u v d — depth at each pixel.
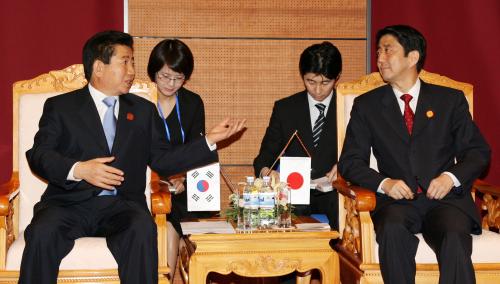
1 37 4.65
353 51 5.11
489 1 4.89
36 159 3.54
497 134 4.90
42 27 4.70
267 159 4.56
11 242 3.59
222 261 3.46
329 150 4.54
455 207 3.74
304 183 3.85
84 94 3.75
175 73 4.32
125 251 3.35
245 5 5.02
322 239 3.52
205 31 5.00
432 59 4.97
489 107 4.90
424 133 3.90
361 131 3.98
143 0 4.91
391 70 3.95
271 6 5.04
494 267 3.54
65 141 3.68
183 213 4.32
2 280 3.35
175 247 4.19
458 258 3.42
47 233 3.31
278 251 3.50
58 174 3.46
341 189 3.91
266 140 4.63
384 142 3.92
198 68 5.01
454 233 3.46
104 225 3.59
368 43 5.11
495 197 4.02
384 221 3.56
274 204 3.64
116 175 3.41
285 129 4.59
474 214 3.72
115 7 4.83
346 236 3.92
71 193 3.63
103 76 3.69
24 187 3.93
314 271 4.59
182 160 3.72
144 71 4.94
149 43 4.94
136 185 3.74
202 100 4.86
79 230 3.54
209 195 3.76
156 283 3.36
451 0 4.95
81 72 4.06
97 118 3.70
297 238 3.50
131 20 4.91
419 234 3.70
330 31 5.09
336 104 4.34
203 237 3.45
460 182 3.71
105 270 3.36
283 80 5.08
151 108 3.86
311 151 4.54
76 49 4.74
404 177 3.86
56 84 4.04
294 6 5.06
